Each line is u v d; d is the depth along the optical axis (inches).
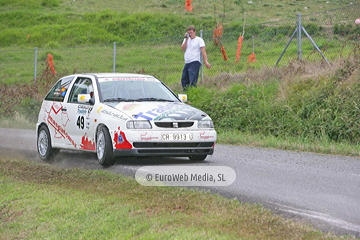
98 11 3757.4
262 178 572.1
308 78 1063.6
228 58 1503.4
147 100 706.2
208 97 1143.6
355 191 507.2
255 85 1145.4
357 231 379.2
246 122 1034.7
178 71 1662.2
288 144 847.1
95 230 416.2
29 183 592.1
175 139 628.1
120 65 1904.5
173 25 3016.7
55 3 4114.2
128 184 536.7
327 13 1234.6
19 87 1598.2
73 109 724.0
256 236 364.5
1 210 509.7
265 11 3432.6
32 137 1072.8
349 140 876.0
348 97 945.5
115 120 637.9
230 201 457.1
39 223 460.1
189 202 457.4
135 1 4146.2
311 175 592.4
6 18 3661.4
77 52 2383.1
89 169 644.7
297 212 429.7
